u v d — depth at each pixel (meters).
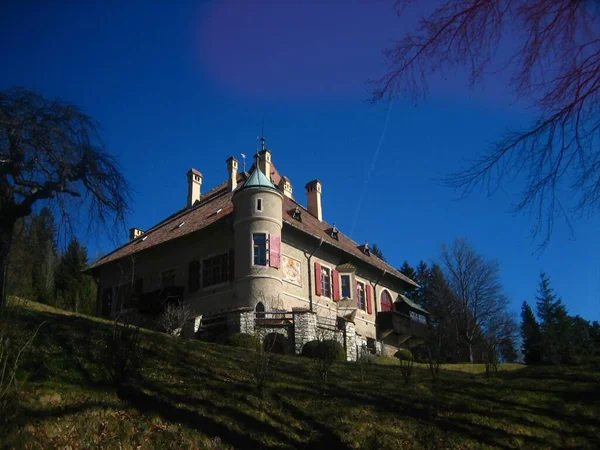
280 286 27.77
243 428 12.28
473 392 15.87
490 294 44.03
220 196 35.91
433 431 13.02
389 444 12.27
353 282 33.44
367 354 27.30
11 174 18.80
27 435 10.14
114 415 11.87
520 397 15.51
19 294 18.66
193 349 17.55
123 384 13.27
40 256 21.45
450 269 44.91
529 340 39.31
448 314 43.94
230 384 14.59
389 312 35.06
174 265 31.59
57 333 15.66
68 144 19.41
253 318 25.00
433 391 15.83
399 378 17.48
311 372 17.05
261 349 16.39
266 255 27.72
